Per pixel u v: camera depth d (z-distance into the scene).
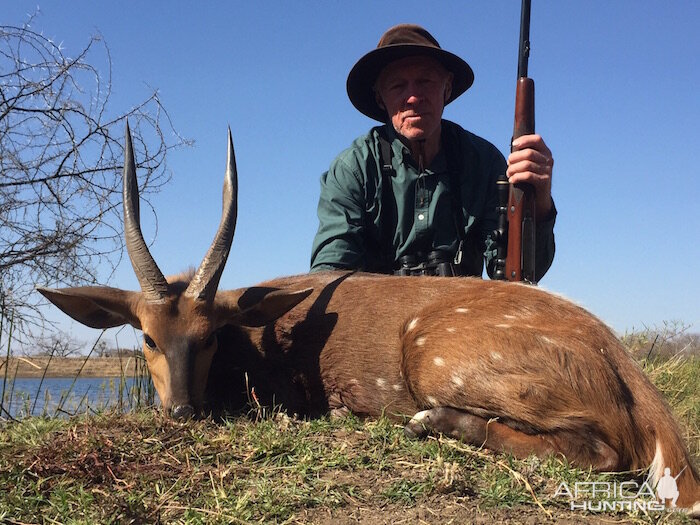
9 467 1.02
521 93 1.56
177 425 1.20
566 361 1.13
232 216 1.36
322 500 0.96
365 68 1.82
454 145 1.79
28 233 2.05
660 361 2.15
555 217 1.60
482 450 1.14
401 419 1.31
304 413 1.39
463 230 1.76
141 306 1.33
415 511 0.94
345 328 1.37
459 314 1.25
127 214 1.34
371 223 1.74
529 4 1.58
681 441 1.10
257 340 1.42
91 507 0.93
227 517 0.90
